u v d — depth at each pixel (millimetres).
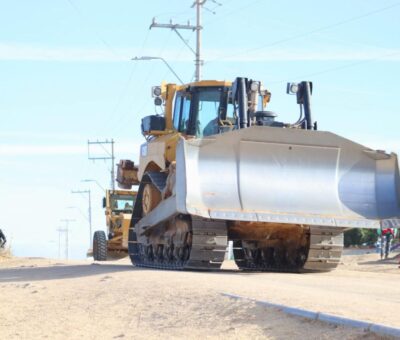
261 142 18922
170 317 11500
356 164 19656
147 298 13344
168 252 21531
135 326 11422
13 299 15648
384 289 14250
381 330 8422
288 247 21312
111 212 39500
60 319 12750
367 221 19094
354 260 31578
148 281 15430
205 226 19016
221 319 10703
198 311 11477
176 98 22797
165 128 22984
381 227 19172
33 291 16781
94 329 11562
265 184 18891
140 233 23953
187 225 19656
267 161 19078
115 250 38281
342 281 16453
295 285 14609
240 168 18844
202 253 19188
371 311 9984
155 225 21984
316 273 20516
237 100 19922
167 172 21672
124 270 21016
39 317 13180
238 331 9891
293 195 19016
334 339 8703
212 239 19062
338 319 9180
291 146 19125
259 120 20297
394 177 19609
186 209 18000
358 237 46719
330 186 19359
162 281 15094
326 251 20234
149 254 23859
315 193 19188
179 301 12453
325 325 9312
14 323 12680
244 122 19531
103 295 14633
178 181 18391
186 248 20109
